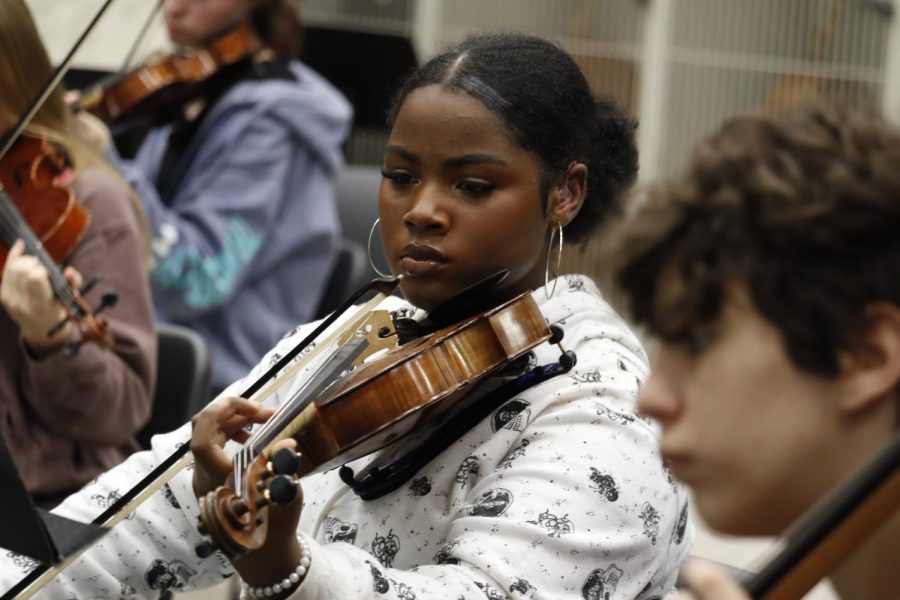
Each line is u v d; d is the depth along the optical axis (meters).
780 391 1.03
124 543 2.24
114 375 3.05
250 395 2.21
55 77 2.82
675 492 2.05
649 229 1.05
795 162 1.01
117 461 3.17
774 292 1.01
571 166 2.12
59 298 2.99
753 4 7.21
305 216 4.57
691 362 1.06
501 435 2.04
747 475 1.05
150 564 2.24
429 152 2.04
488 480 1.99
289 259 4.55
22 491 1.58
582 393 2.04
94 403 3.03
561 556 1.89
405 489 2.08
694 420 1.06
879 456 1.01
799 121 1.04
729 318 1.04
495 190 2.04
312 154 4.61
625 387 2.05
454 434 2.06
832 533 1.02
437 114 2.04
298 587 1.71
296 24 4.75
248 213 4.46
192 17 4.59
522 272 2.10
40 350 2.97
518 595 1.84
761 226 1.01
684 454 1.06
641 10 7.30
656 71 7.27
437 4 7.40
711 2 7.24
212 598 4.53
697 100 7.29
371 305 2.20
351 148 6.88
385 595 1.77
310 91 4.61
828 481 1.04
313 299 4.62
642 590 2.05
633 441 2.00
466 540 1.90
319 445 1.95
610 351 2.11
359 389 1.96
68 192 3.16
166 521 2.25
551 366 2.07
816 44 7.18
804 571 1.03
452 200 2.04
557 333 2.07
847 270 1.00
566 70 2.14
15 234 3.06
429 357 1.98
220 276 4.38
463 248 2.04
